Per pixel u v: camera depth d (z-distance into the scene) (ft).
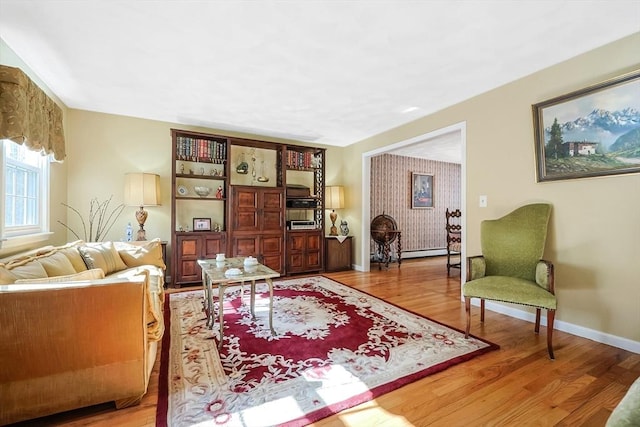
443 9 5.97
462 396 5.12
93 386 4.50
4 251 7.09
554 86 8.24
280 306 9.98
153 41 7.11
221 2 5.75
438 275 15.39
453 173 23.63
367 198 16.67
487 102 9.99
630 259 6.91
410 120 13.20
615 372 5.91
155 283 7.76
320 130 14.90
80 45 7.27
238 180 15.23
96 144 12.30
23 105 6.57
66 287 4.33
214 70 8.59
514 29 6.65
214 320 8.41
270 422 4.42
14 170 8.07
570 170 7.84
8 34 6.80
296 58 7.91
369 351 6.72
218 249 13.29
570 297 7.97
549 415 4.65
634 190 6.83
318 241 15.88
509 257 8.30
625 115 6.84
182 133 13.10
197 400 4.92
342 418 4.55
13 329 4.11
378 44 7.23
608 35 6.91
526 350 6.87
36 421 4.41
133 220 12.94
